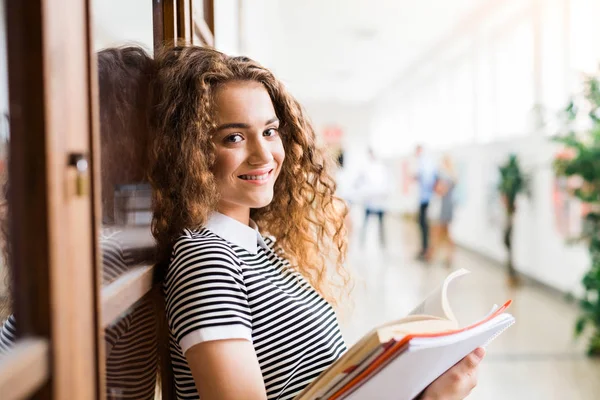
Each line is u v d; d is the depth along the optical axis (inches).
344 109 713.6
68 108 19.0
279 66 463.2
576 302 199.5
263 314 36.8
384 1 281.6
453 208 316.5
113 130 29.0
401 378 30.5
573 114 156.3
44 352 17.3
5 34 17.4
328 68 477.4
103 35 27.2
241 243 39.7
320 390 29.8
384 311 193.8
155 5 42.4
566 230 209.0
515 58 280.4
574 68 197.8
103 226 26.3
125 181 31.3
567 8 218.8
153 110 39.5
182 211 39.2
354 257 310.2
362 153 711.7
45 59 17.4
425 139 463.8
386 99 617.0
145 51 38.6
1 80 17.5
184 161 38.7
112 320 25.7
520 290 228.7
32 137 17.4
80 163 19.1
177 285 34.7
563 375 135.0
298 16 310.2
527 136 253.4
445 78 407.2
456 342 29.6
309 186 50.9
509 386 128.8
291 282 41.3
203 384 32.8
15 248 17.6
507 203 240.7
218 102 39.8
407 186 512.7
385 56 427.2
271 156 40.9
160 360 39.8
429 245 309.1
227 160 39.9
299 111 48.4
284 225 51.6
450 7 292.4
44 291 17.6
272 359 36.7
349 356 28.6
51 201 17.6
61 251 18.3
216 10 83.9
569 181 202.5
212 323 33.1
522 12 270.2
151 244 38.4
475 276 259.9
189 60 39.8
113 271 28.0
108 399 25.2
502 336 165.5
